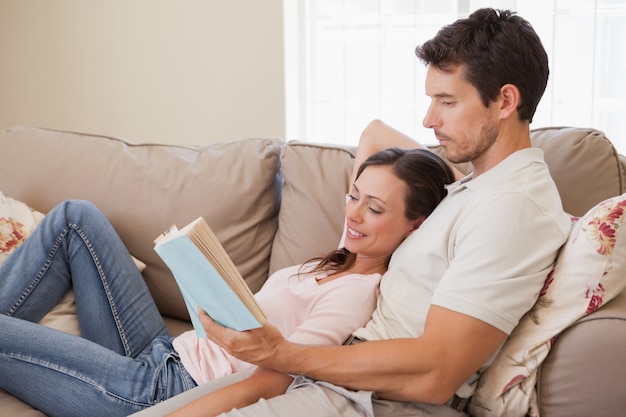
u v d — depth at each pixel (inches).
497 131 50.5
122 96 120.7
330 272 59.5
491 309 45.9
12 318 60.2
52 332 59.4
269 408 45.2
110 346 66.6
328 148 73.4
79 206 69.0
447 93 50.3
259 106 115.3
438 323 46.4
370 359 46.4
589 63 106.0
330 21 114.6
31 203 78.0
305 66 116.7
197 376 56.7
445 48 49.9
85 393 57.0
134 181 76.2
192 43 116.2
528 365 47.8
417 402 47.7
